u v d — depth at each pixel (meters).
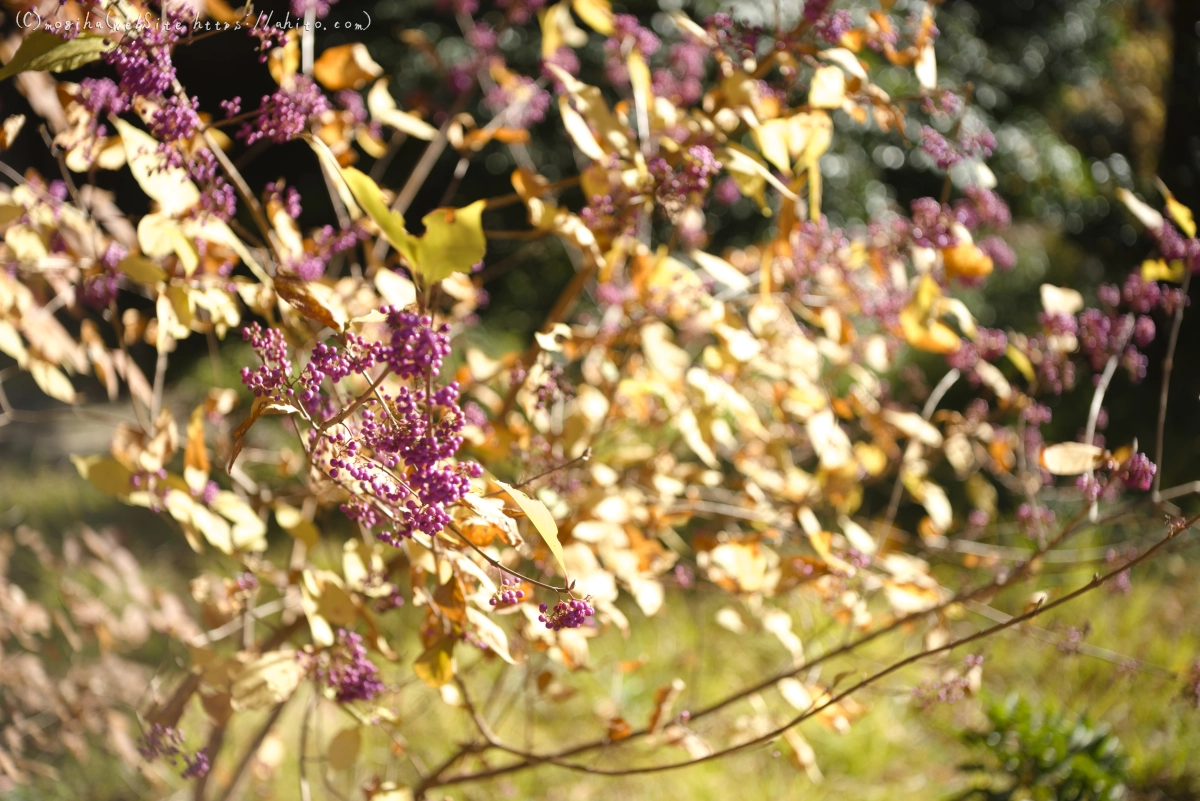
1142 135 5.18
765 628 1.23
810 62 1.18
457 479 0.97
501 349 3.34
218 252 1.17
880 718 1.80
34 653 1.51
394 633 1.52
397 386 1.06
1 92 2.11
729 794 1.64
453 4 1.44
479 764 1.29
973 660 1.20
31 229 1.13
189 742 1.50
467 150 1.27
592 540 1.18
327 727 1.64
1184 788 1.68
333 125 1.20
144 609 1.36
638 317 1.24
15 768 1.33
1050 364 1.28
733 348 1.18
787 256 1.23
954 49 4.20
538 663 1.32
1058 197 4.74
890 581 1.24
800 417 1.30
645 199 1.15
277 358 1.01
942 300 1.23
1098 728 1.57
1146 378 3.63
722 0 3.10
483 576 1.03
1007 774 1.49
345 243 1.17
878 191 3.75
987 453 1.41
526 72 3.23
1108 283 4.39
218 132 1.17
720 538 1.21
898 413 1.31
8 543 1.43
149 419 1.21
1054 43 4.71
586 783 1.63
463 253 0.96
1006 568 1.32
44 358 1.17
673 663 1.85
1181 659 1.92
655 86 1.36
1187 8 4.61
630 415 1.31
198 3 1.14
